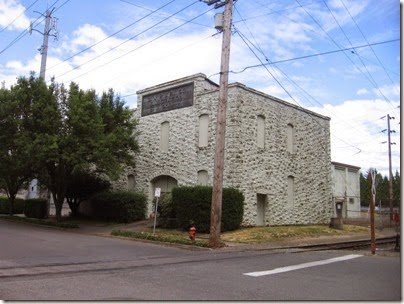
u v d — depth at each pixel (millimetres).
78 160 23469
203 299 7477
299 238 21547
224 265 11867
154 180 28609
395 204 62969
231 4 17812
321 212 30938
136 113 30141
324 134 32031
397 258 14289
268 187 25875
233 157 23547
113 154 26188
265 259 13492
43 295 7500
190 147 25906
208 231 21391
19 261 11445
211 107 25016
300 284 9086
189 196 22156
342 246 20156
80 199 31609
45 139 23188
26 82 25188
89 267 10875
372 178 16406
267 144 26016
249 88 24875
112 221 28203
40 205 32000
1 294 7496
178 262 12297
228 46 17656
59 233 20922
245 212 23922
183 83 26969
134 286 8477
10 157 25688
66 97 25672
